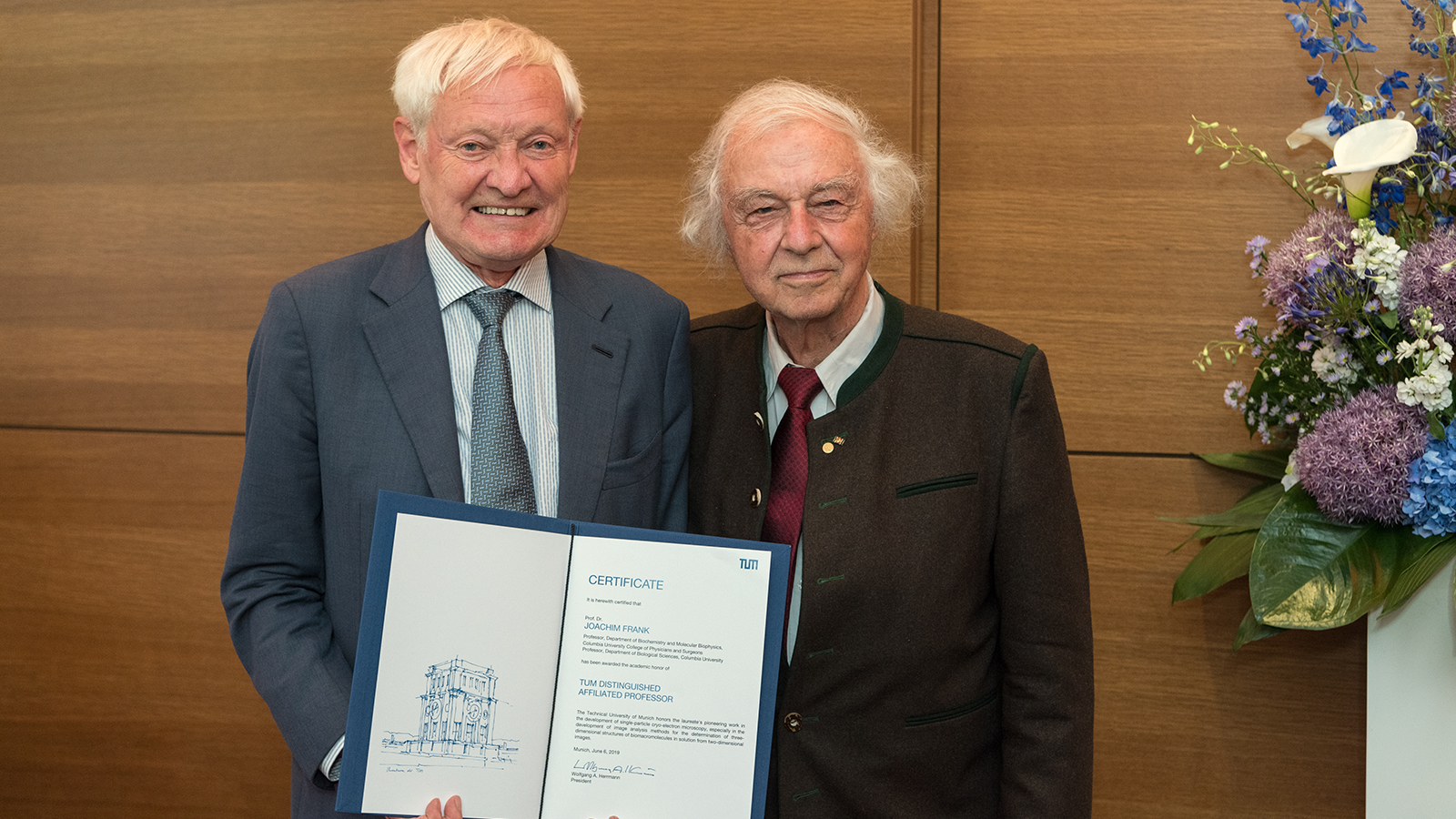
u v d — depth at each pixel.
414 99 1.32
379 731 1.15
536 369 1.42
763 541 1.44
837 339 1.46
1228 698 1.98
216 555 2.22
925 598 1.38
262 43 2.17
